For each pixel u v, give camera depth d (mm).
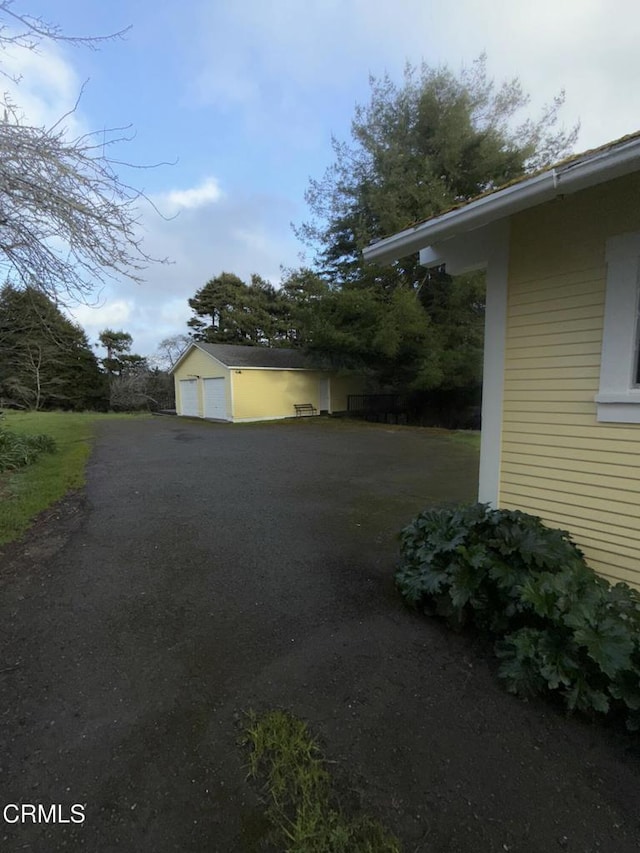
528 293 3266
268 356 19891
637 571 2760
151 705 2066
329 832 1460
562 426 3107
